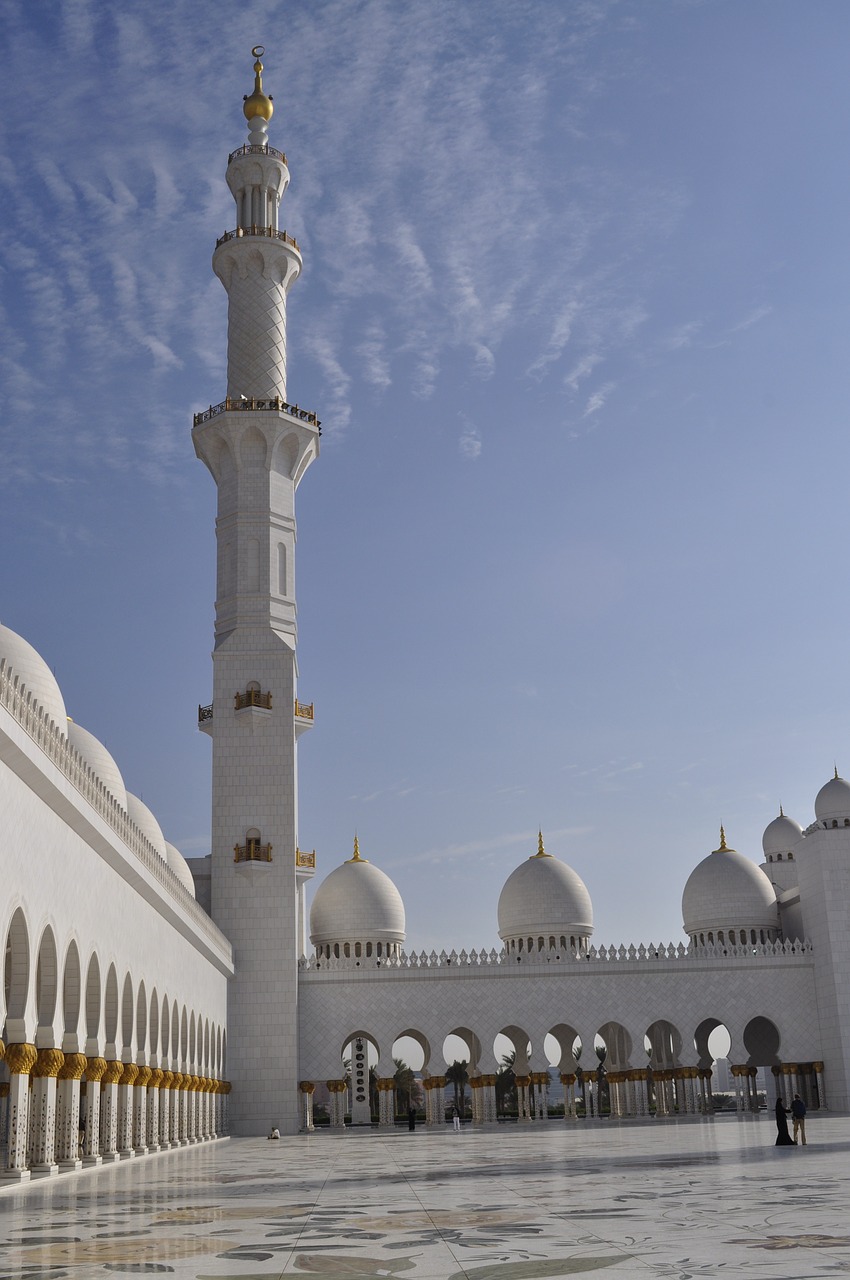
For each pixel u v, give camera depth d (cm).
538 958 7494
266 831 7094
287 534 7544
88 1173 3144
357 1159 3684
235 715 7188
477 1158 3512
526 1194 2147
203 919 5625
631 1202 1923
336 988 7281
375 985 7306
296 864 7212
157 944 4594
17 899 2750
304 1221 1753
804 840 7725
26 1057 2867
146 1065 4312
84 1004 3406
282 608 7419
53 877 3072
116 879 3838
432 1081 7231
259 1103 6756
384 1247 1427
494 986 7375
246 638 7294
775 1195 1997
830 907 7419
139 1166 3475
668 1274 1166
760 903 8381
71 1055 3297
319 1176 2855
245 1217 1833
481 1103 7481
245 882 7019
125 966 3969
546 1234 1518
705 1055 8375
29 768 2767
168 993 4841
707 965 7494
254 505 7475
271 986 6900
